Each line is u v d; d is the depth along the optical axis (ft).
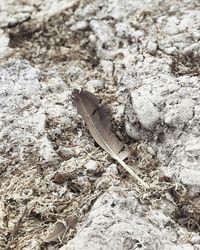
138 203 1.10
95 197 1.12
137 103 1.25
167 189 1.15
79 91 1.28
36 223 1.14
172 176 1.16
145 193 1.14
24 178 1.20
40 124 1.28
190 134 1.20
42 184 1.19
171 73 1.34
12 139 1.27
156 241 1.03
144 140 1.25
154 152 1.23
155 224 1.08
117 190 1.11
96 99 1.27
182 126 1.21
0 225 1.14
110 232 1.03
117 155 1.20
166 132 1.22
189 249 1.04
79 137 1.27
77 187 1.18
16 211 1.16
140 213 1.09
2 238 1.13
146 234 1.03
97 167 1.20
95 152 1.24
